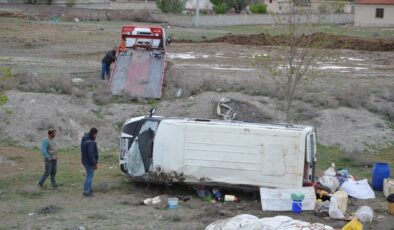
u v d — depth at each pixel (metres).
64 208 16.97
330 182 18.72
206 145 18.48
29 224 15.31
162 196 18.50
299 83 29.61
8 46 46.28
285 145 18.11
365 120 28.97
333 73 38.78
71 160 23.20
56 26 63.34
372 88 33.84
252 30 72.44
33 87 29.69
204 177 18.47
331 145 26.81
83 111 28.31
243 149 18.30
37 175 20.64
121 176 20.80
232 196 18.30
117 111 28.78
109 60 32.69
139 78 31.62
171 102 30.05
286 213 17.19
